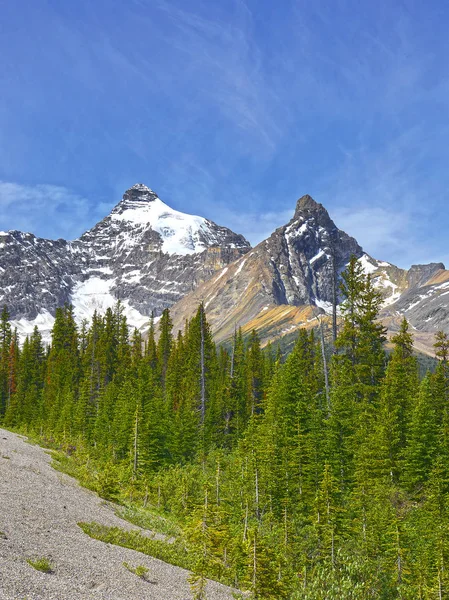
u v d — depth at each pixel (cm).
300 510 4394
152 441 6650
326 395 6147
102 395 9606
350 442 5147
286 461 4769
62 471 4325
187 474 5672
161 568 2483
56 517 2722
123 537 2803
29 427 8844
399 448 5341
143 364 10319
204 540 2927
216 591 2477
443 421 5503
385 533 3581
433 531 3706
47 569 1909
